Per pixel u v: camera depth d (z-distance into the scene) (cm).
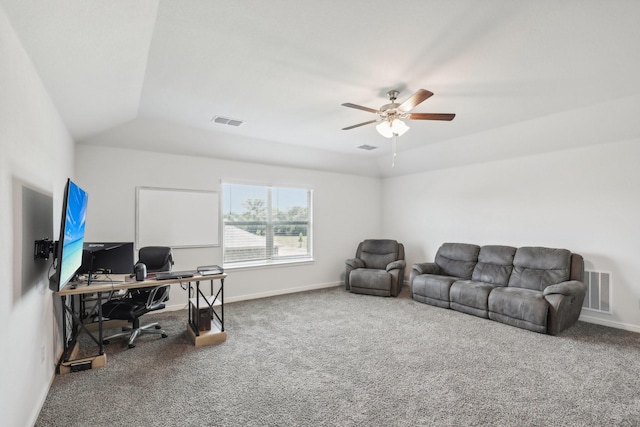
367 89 294
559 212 430
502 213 491
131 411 209
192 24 197
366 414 207
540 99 320
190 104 333
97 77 234
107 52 204
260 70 259
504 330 362
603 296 389
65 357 264
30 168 192
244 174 515
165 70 258
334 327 372
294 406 215
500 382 247
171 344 320
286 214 566
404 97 312
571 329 367
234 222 509
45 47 178
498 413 208
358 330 362
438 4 177
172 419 201
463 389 237
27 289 187
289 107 343
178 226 455
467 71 258
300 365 275
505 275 441
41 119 216
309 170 588
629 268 372
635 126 350
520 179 471
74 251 238
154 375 256
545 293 362
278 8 182
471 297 418
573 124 375
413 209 626
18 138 170
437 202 584
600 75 266
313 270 588
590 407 214
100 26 174
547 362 282
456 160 531
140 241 427
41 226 217
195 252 470
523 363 280
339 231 626
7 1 138
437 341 330
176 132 418
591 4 176
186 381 247
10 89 157
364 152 560
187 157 464
